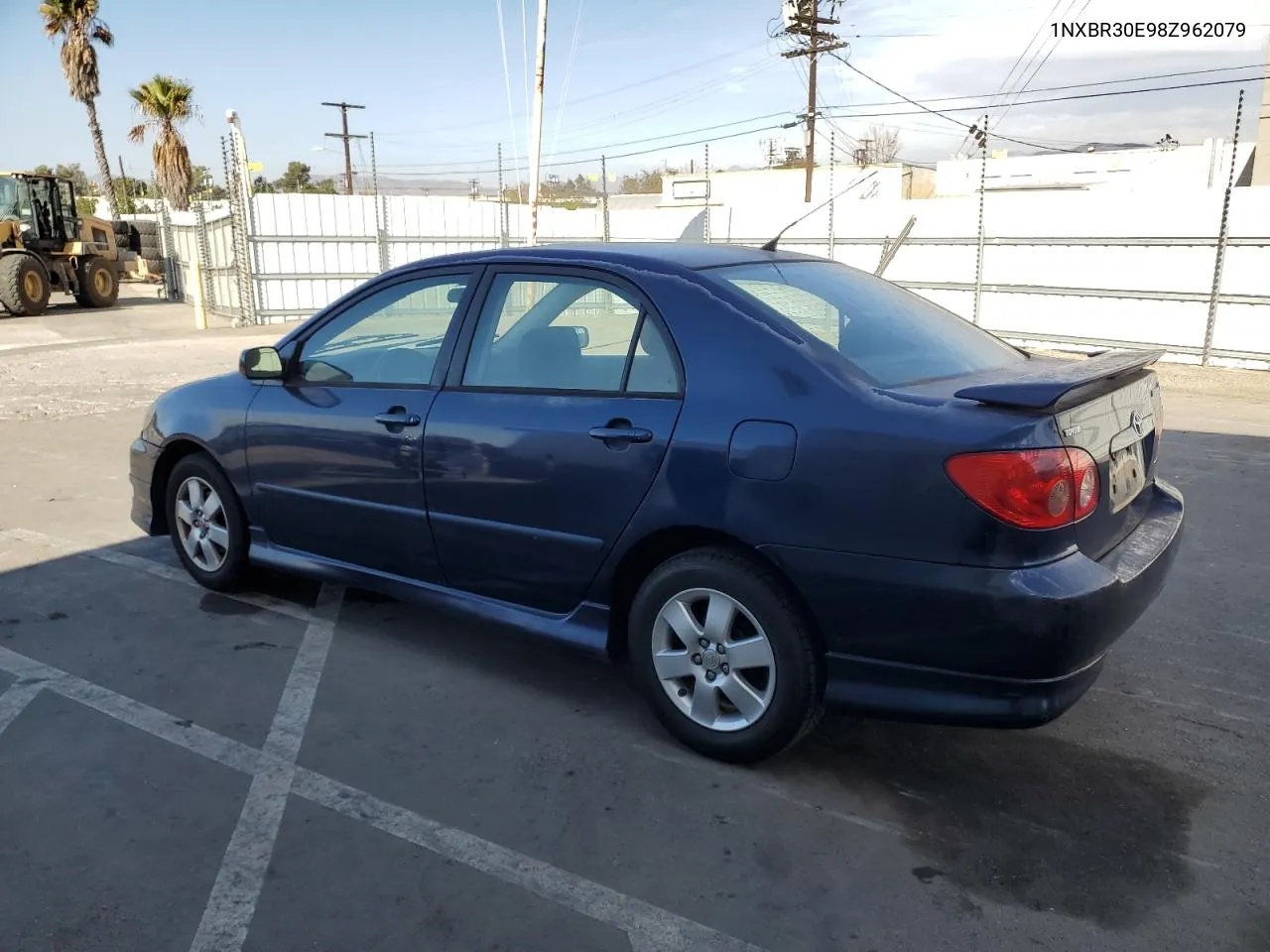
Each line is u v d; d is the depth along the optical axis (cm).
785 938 251
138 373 1350
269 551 461
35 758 337
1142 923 255
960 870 278
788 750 345
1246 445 837
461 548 382
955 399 292
